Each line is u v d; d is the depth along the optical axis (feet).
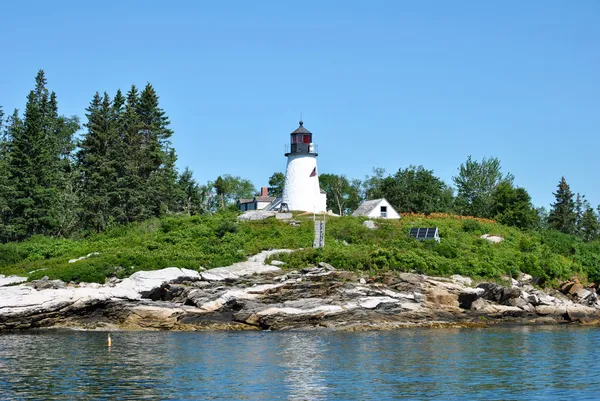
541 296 197.77
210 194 392.68
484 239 233.76
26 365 111.14
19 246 209.87
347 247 205.67
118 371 106.83
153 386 97.04
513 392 96.27
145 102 308.19
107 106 282.15
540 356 125.29
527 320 187.52
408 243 212.02
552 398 93.30
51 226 241.96
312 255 188.24
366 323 164.14
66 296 156.76
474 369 111.96
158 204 280.72
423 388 97.81
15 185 239.71
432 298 176.65
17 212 240.73
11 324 152.35
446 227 246.47
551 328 174.29
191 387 96.68
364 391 95.71
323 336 148.46
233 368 110.11
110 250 195.72
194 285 168.55
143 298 164.96
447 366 114.21
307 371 108.37
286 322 159.74
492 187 367.86
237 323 161.48
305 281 172.04
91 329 156.97
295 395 93.09
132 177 265.75
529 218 290.35
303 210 262.67
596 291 228.43
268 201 329.31
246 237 214.28
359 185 416.05
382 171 416.46
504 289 186.60
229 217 248.32
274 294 166.09
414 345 136.36
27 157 242.78
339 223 237.25
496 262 205.87
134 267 176.86
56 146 304.91
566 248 244.42
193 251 195.00
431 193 330.13
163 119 313.32
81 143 280.51
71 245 215.92
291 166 266.77
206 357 119.85
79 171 284.41
